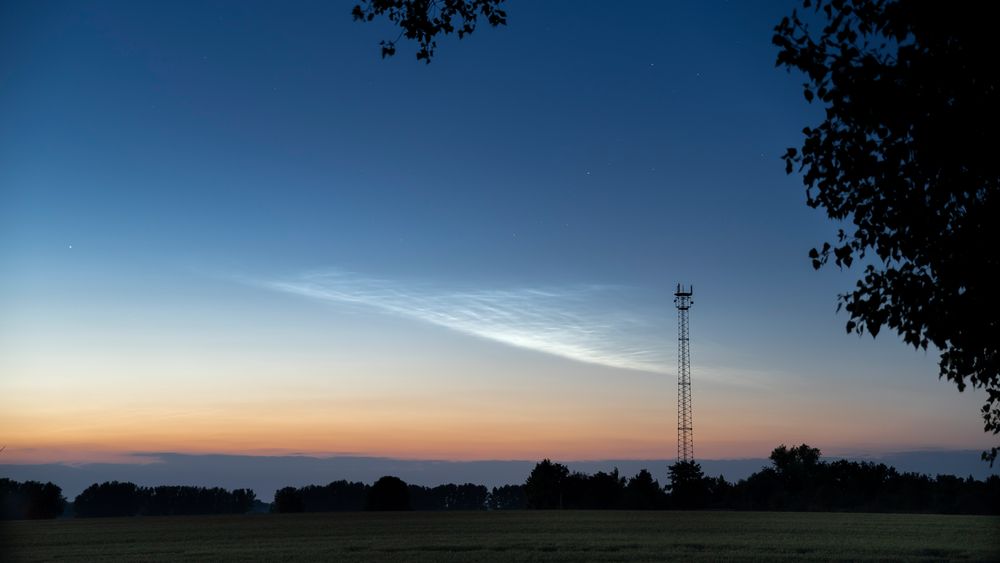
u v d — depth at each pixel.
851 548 48.16
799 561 39.91
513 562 40.06
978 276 12.21
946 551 45.56
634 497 136.00
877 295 12.96
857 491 138.75
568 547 50.06
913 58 11.64
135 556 47.59
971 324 12.59
